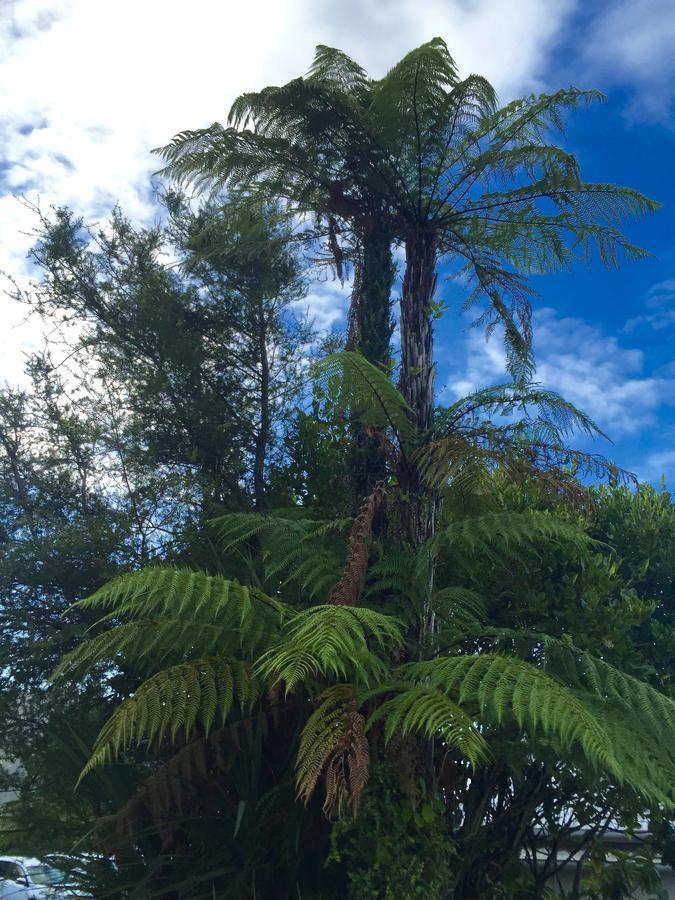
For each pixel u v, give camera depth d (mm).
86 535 6215
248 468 7375
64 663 3754
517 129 5203
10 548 6605
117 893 3879
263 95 4945
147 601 3672
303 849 3824
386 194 5266
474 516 4441
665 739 3656
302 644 2955
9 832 4188
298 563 4277
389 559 4121
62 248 7629
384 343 5160
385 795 3541
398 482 4469
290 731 4105
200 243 7496
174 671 3561
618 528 6277
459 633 4184
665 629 5664
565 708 3006
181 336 7570
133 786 4105
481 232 5500
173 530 6547
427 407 4676
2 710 5641
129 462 7211
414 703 3150
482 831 4770
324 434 6418
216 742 3705
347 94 5465
